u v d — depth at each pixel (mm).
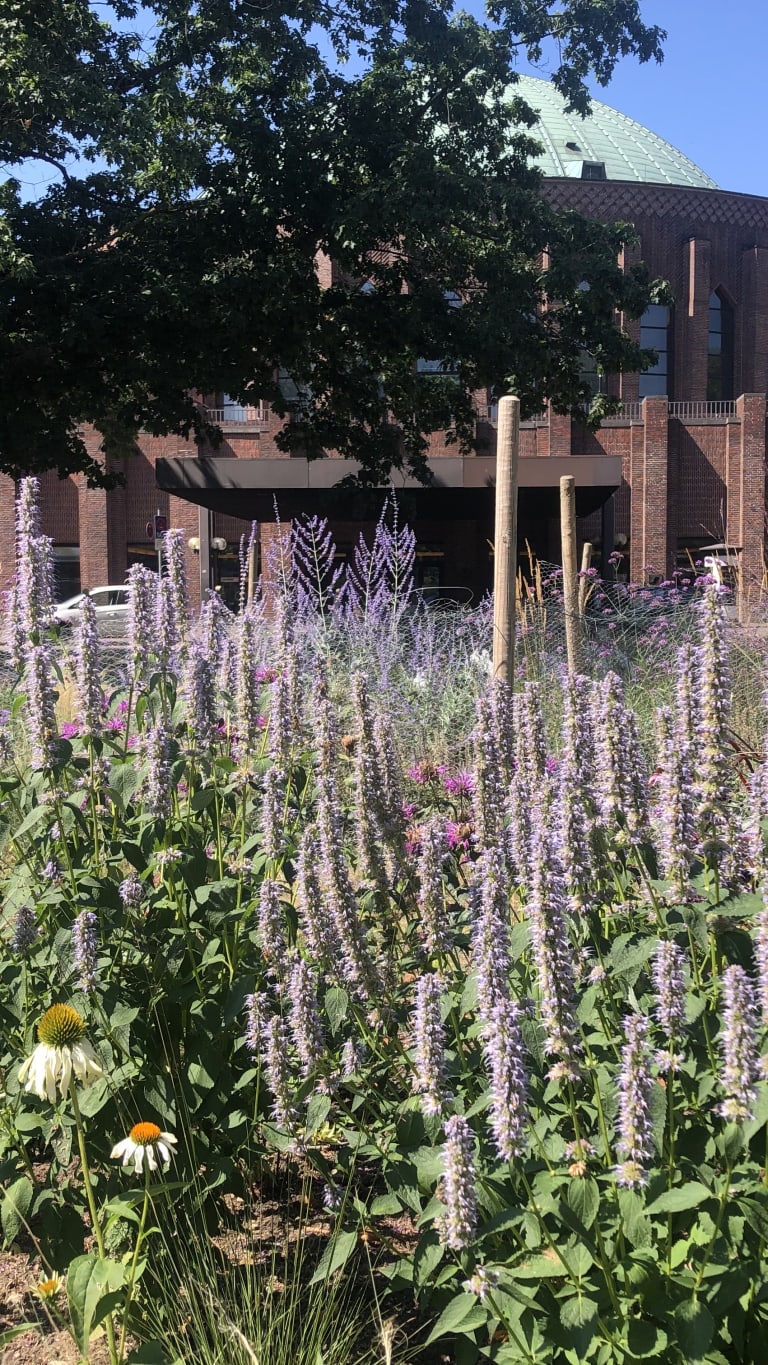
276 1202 2904
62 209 16609
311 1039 2285
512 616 5000
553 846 2240
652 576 30766
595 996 2234
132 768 2992
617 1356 1817
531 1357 1857
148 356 15883
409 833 3318
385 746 2865
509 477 4980
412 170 15906
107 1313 2010
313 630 7805
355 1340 2332
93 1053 2250
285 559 8148
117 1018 2498
